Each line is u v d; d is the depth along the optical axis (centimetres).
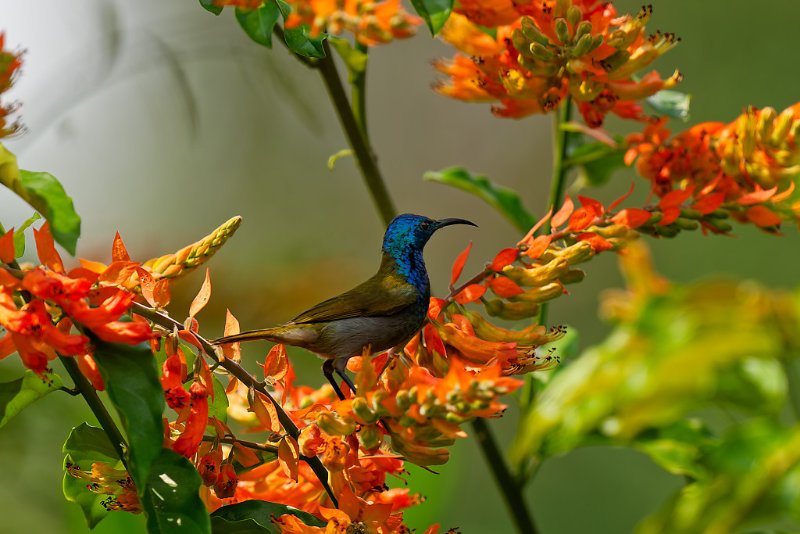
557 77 657
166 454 509
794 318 623
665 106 800
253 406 549
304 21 541
